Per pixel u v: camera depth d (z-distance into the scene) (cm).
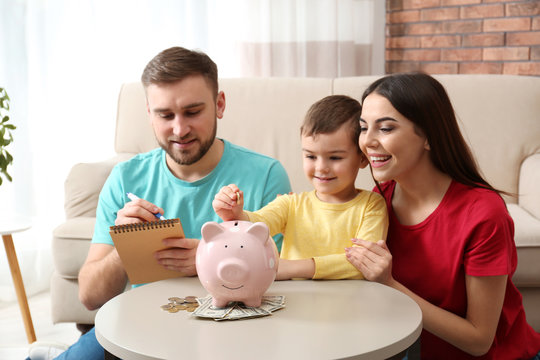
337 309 101
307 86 249
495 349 125
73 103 298
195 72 129
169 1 317
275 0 341
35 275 283
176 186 144
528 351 129
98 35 302
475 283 118
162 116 131
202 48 329
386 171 118
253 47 338
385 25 378
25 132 285
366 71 367
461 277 122
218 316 96
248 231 98
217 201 116
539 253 185
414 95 115
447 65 348
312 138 122
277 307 100
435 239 123
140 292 110
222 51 336
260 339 89
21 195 287
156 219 113
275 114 247
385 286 112
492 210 117
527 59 315
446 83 243
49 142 293
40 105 288
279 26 343
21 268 279
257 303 100
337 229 125
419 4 357
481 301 118
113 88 309
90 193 213
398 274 128
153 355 84
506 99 238
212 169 146
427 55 357
